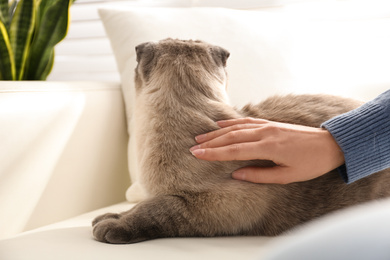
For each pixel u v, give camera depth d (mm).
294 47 1515
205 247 892
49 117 1332
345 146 944
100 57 2354
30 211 1273
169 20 1573
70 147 1412
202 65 1145
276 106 1176
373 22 1863
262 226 1021
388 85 1497
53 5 1732
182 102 1076
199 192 993
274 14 1625
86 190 1480
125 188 1670
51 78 2426
